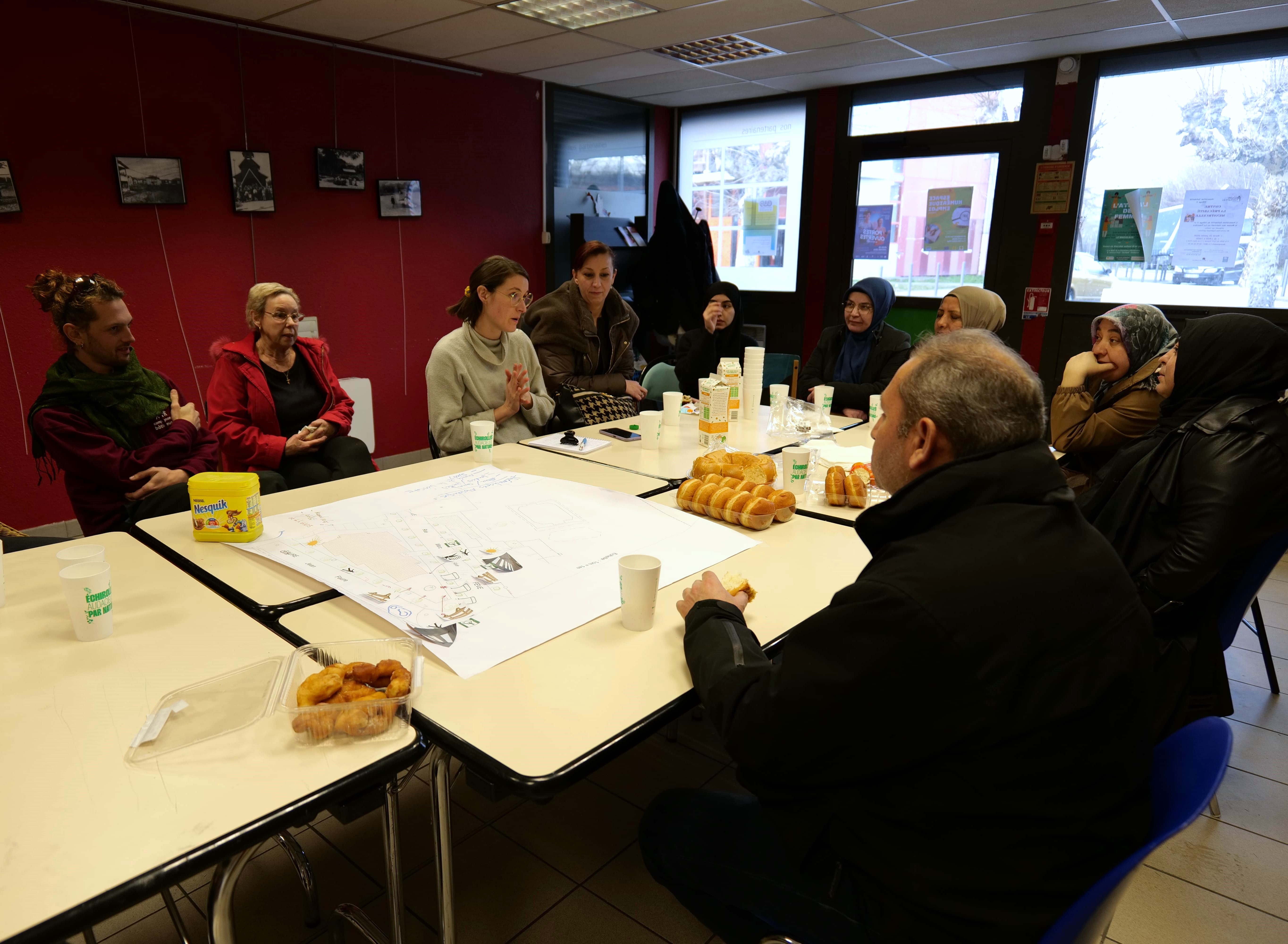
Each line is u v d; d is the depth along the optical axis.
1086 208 4.48
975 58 4.41
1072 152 4.43
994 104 4.67
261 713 0.99
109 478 2.27
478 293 2.71
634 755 2.15
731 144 5.87
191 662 1.11
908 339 3.58
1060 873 0.85
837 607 0.89
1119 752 0.85
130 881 0.72
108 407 2.33
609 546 1.58
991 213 4.80
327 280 4.33
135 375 2.38
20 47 3.10
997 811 0.85
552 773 0.88
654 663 1.15
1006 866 0.86
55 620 1.23
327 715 0.93
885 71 4.74
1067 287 4.61
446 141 4.72
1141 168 4.27
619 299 3.59
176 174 3.61
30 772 0.86
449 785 1.02
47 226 3.29
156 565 1.47
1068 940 0.75
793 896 1.04
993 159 4.73
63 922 0.67
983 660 0.81
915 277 5.19
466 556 1.50
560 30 3.90
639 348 5.84
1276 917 1.63
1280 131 3.87
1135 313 2.61
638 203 6.06
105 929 1.52
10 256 3.21
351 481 1.99
